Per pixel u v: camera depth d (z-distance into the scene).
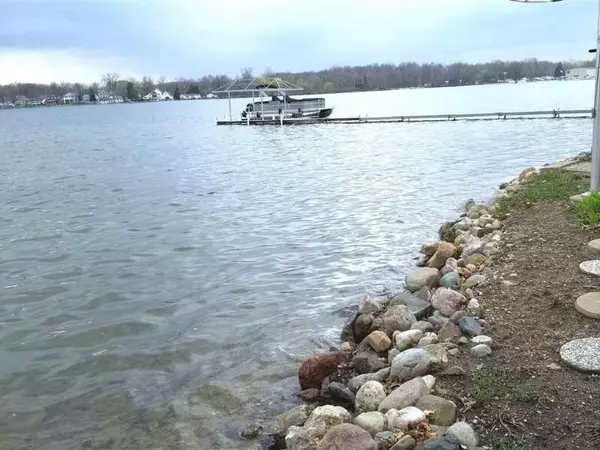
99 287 8.96
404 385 4.57
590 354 4.52
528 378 4.39
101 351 6.70
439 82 145.62
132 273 9.62
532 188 11.91
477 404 4.16
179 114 113.69
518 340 5.11
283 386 5.62
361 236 11.53
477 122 44.44
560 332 5.11
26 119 118.06
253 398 5.43
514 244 8.23
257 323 7.29
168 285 8.94
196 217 14.18
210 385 5.73
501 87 142.38
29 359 6.57
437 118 48.28
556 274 6.56
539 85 137.25
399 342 5.68
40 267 10.14
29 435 5.04
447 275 7.64
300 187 18.44
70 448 4.81
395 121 50.47
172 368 6.20
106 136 57.66
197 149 37.47
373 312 6.96
